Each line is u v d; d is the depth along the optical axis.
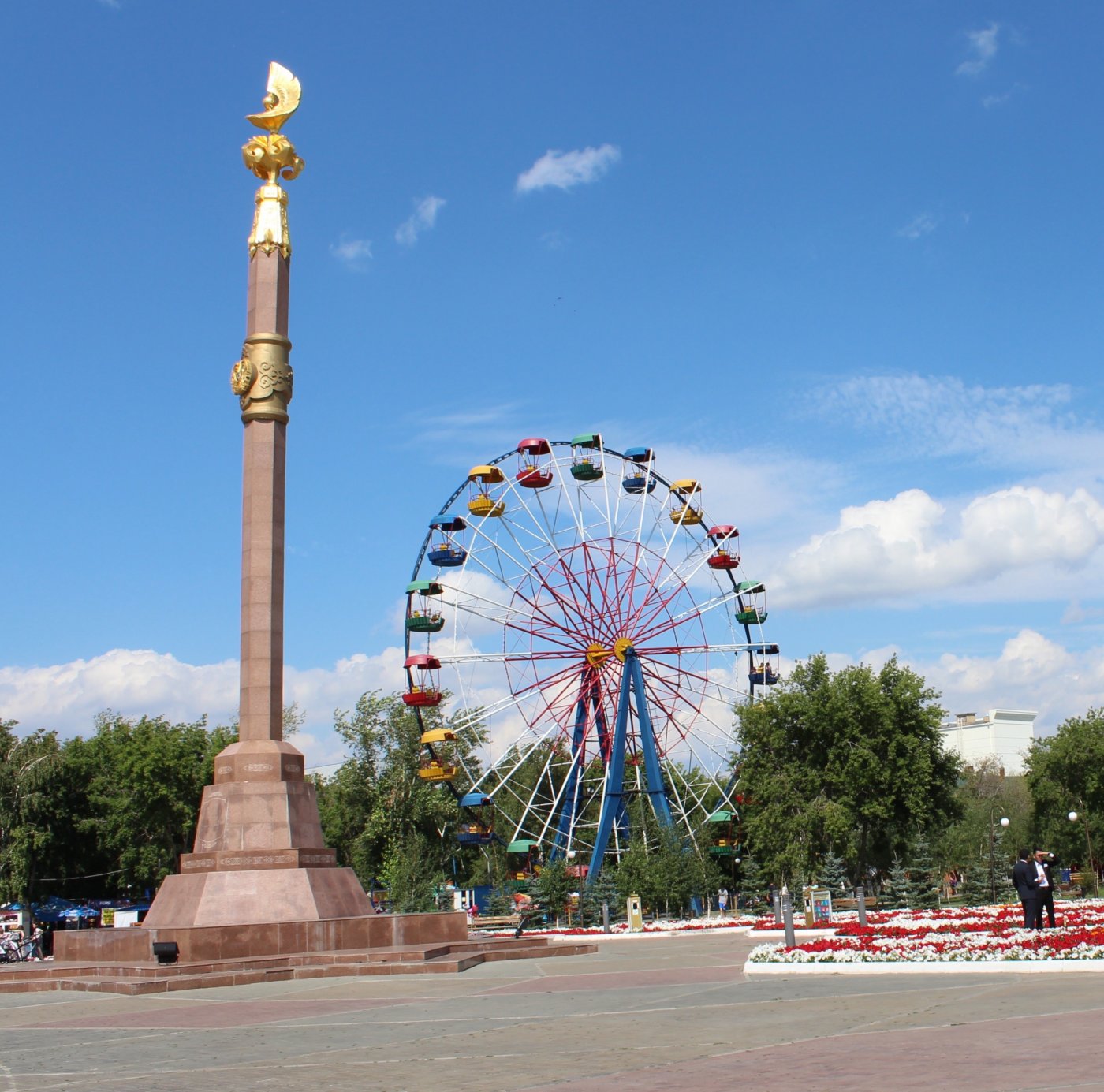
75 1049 21.47
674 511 97.31
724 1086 14.83
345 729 117.19
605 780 85.25
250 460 47.31
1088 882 89.94
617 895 78.62
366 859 115.12
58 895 109.25
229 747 45.25
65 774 102.25
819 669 89.31
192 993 33.25
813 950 33.84
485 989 31.23
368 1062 18.45
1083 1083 13.70
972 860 111.12
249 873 42.16
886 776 83.31
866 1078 14.91
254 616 46.03
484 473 91.19
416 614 91.12
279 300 48.41
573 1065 17.30
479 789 90.69
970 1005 22.05
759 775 89.12
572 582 89.06
